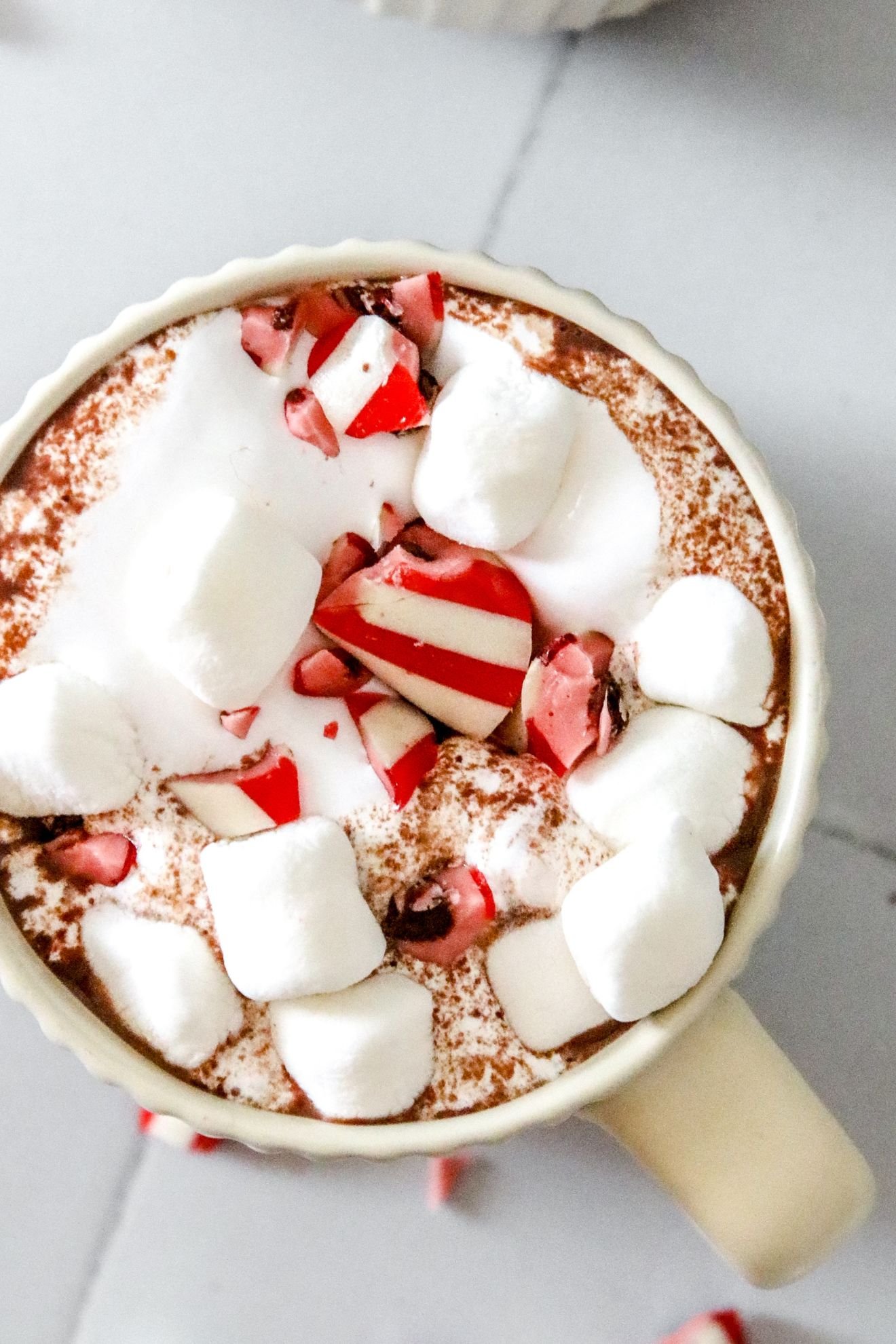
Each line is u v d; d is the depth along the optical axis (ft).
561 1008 0.82
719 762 0.82
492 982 0.82
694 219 0.98
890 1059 0.98
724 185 0.98
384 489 0.83
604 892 0.80
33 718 0.80
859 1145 0.98
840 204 0.99
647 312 0.98
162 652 0.80
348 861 0.81
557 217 0.98
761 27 0.98
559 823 0.83
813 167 0.99
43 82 0.97
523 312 0.82
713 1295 0.97
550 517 0.82
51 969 0.81
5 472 0.81
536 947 0.82
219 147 0.97
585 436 0.82
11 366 0.97
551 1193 0.97
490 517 0.80
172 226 0.97
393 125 0.98
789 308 0.98
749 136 0.98
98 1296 0.97
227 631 0.79
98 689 0.81
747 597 0.82
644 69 0.98
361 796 0.82
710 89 0.98
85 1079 0.97
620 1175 0.97
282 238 0.97
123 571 0.81
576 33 0.98
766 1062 0.83
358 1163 0.97
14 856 0.82
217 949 0.81
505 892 0.82
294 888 0.80
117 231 0.97
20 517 0.81
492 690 0.83
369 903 0.82
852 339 0.98
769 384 0.98
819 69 0.99
